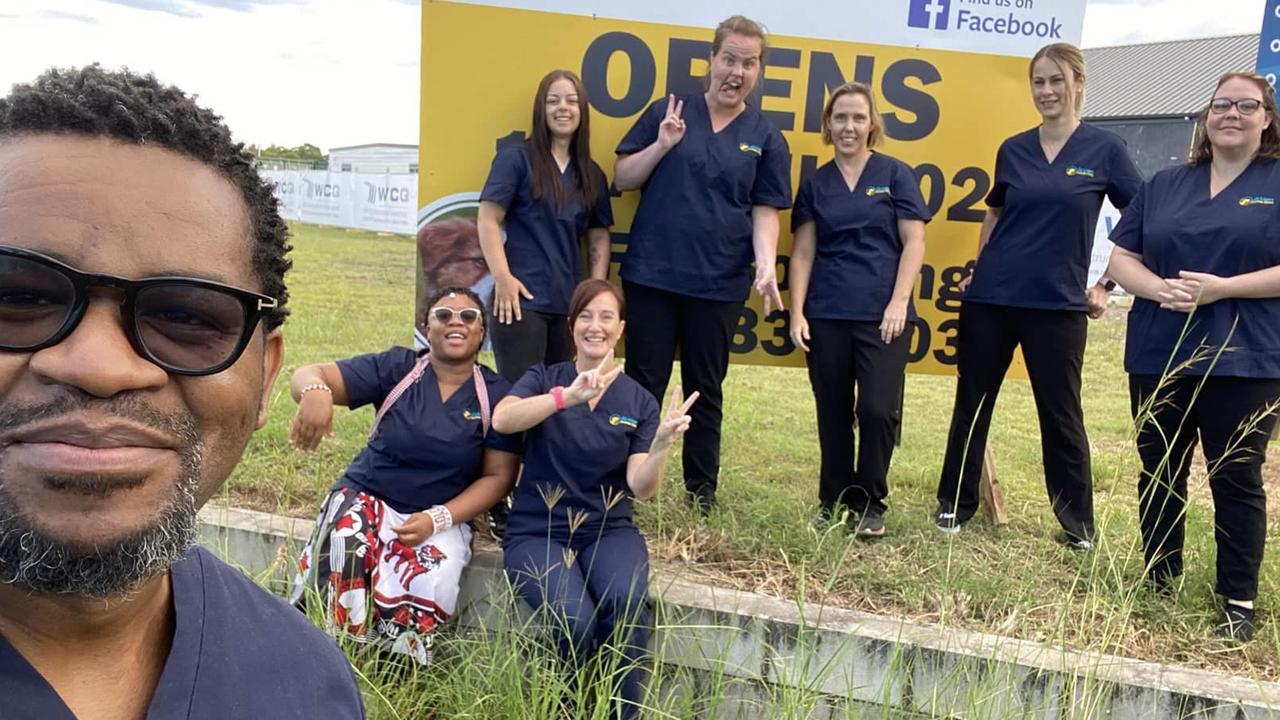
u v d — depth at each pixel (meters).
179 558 0.84
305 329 7.71
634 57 4.16
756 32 3.54
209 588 0.98
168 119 0.83
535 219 3.65
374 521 3.04
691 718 2.82
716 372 3.77
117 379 0.77
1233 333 2.98
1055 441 3.69
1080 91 3.56
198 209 0.84
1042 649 2.79
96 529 0.76
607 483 3.06
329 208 18.11
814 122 4.30
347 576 2.93
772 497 4.07
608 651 2.78
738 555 3.45
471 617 3.14
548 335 3.80
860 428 3.65
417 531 2.97
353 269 12.16
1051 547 3.66
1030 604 3.02
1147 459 3.23
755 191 3.74
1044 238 3.57
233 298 0.86
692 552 3.46
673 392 2.87
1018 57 4.28
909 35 4.24
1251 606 3.09
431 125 4.14
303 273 11.58
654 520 3.72
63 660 0.85
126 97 0.82
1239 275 2.98
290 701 0.97
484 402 3.16
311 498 3.76
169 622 0.95
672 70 4.18
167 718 0.88
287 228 1.02
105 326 0.78
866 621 2.93
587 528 3.05
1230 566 3.08
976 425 3.85
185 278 0.82
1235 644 2.99
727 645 2.82
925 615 3.05
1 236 0.78
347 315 8.55
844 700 2.82
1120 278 3.23
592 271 3.91
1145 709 2.67
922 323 4.46
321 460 4.16
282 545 3.31
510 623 2.88
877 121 3.68
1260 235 2.95
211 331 0.85
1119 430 6.27
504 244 3.74
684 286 3.64
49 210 0.78
